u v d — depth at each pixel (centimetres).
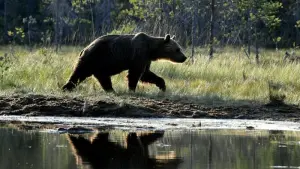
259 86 3528
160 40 3378
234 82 3694
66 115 2888
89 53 3269
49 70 3759
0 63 3650
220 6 6894
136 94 3212
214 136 2358
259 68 4388
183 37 6531
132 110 2909
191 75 4050
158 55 3381
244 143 2203
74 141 2208
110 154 1978
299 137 2345
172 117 2880
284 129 2575
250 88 3478
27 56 4725
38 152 1991
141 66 3294
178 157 1945
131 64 3288
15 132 2408
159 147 2114
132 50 3288
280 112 2981
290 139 2294
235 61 4775
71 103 2962
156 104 3008
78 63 3288
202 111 2944
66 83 3344
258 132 2477
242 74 4062
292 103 3145
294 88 3575
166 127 2586
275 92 3244
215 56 5672
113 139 2262
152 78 3403
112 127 2569
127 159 1897
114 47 3278
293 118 2891
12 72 3609
